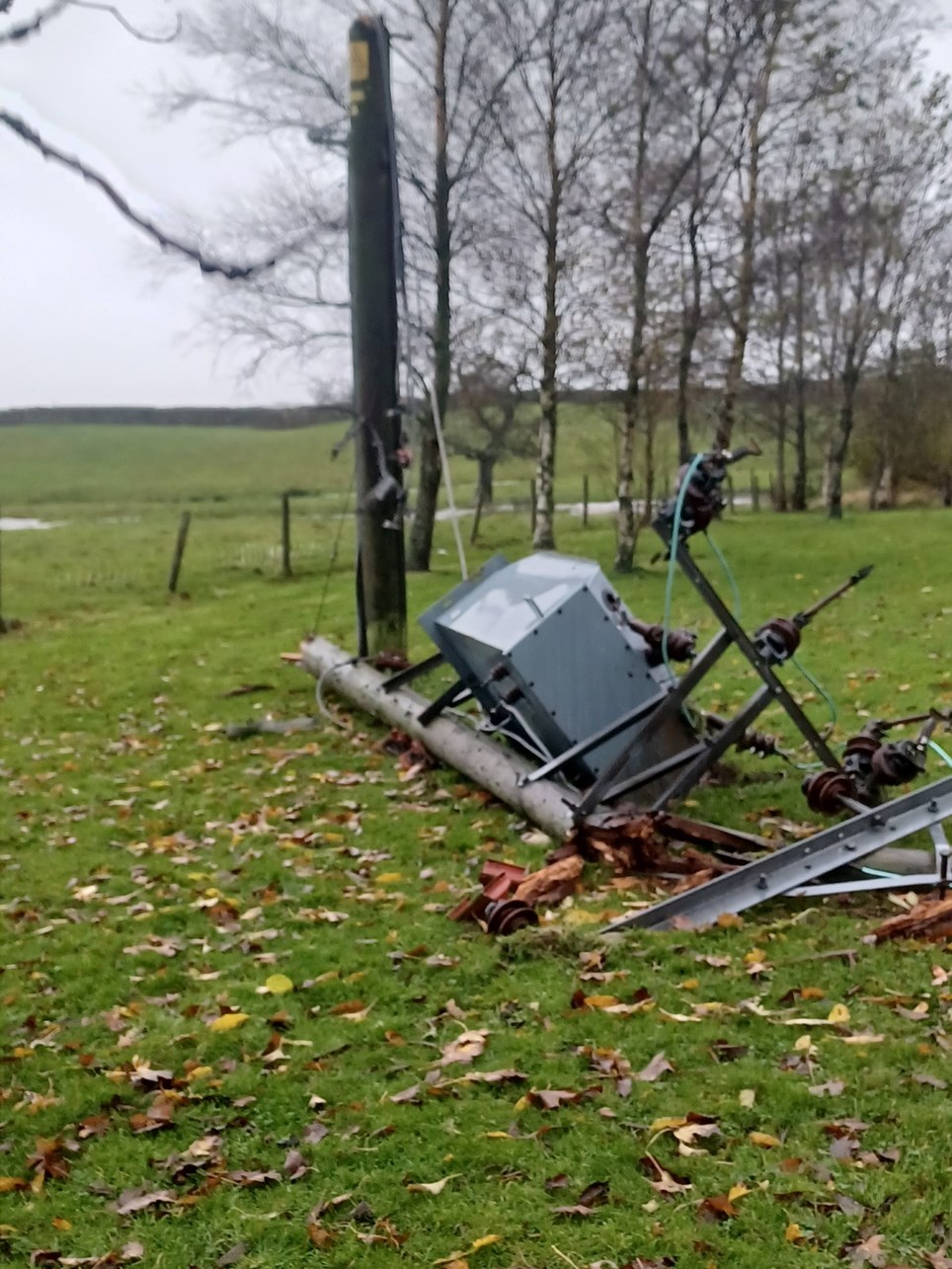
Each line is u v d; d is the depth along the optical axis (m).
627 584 19.34
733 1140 3.71
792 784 7.64
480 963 5.17
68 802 8.54
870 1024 4.36
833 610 15.02
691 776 6.38
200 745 9.99
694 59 20.66
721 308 24.06
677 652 7.02
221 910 6.16
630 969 4.98
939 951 4.91
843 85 21.92
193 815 8.03
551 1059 4.29
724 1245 3.23
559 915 5.63
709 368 28.52
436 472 23.02
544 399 22.16
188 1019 4.95
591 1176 3.60
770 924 5.33
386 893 6.28
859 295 30.50
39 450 73.44
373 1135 3.93
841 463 32.00
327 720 10.32
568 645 6.83
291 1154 3.85
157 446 74.69
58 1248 3.53
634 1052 4.28
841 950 4.98
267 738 10.04
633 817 6.12
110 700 12.04
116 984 5.34
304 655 12.02
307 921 5.93
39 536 33.41
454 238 22.09
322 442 74.56
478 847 6.93
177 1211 3.64
